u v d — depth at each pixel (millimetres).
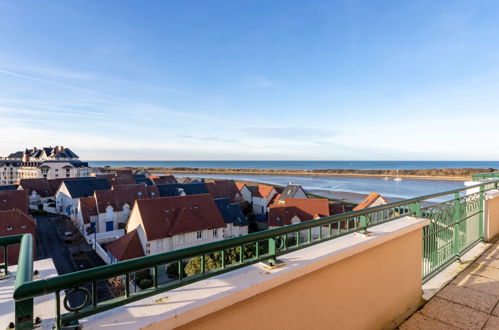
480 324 3180
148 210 21000
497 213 6605
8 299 2342
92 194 36719
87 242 25078
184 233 20875
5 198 28344
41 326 1382
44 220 34719
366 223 3012
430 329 3115
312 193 59531
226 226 23359
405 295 3379
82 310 1396
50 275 2719
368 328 2828
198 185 40250
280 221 26984
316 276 2275
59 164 65312
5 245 2707
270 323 1957
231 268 1904
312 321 2254
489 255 5270
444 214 4777
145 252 19766
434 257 4477
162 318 1449
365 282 2775
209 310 1594
